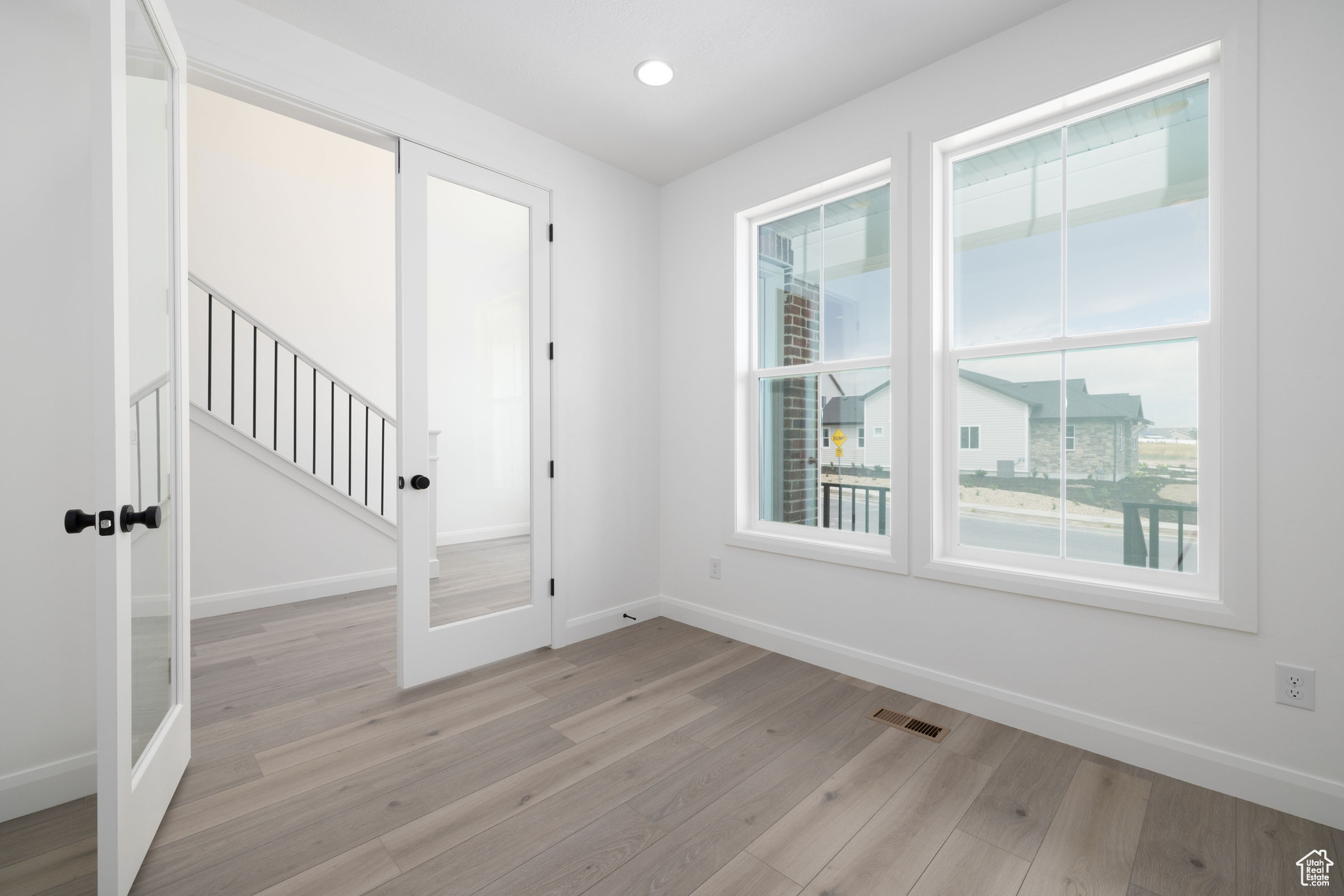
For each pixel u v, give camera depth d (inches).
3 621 65.1
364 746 80.7
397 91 97.2
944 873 57.6
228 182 169.6
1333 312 63.7
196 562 138.7
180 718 70.7
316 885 55.5
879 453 106.3
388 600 153.7
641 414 137.1
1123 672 77.3
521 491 117.4
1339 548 63.6
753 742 82.4
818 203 115.6
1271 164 66.9
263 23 83.6
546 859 59.3
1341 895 54.4
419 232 100.3
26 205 65.6
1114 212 82.4
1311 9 64.5
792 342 120.3
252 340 171.8
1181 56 72.8
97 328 48.6
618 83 100.4
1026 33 84.5
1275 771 67.1
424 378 100.5
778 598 117.5
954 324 97.3
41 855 59.7
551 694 97.7
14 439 65.4
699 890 55.4
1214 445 73.6
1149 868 58.2
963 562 93.1
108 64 48.8
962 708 91.4
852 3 81.1
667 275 139.3
